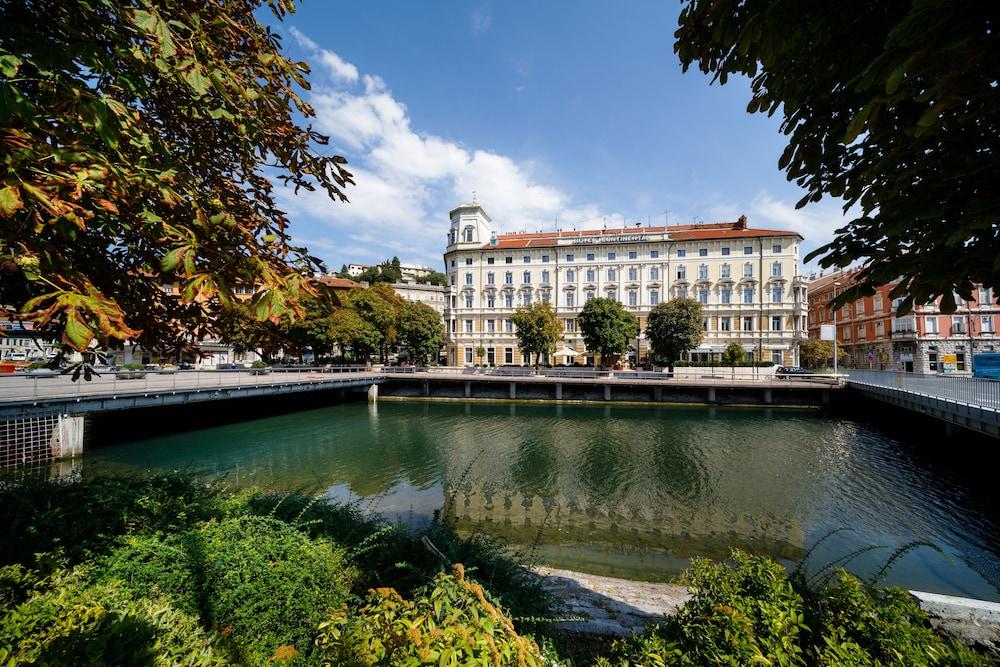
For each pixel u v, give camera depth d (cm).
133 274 305
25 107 178
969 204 204
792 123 321
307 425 2416
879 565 843
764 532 1002
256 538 415
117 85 231
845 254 279
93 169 203
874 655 237
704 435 2109
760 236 4319
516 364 4856
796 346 4184
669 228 5191
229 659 274
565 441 1986
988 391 1398
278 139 355
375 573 414
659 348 3800
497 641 196
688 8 305
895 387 2175
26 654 206
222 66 279
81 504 482
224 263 264
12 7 207
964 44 160
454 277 5172
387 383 3778
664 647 254
